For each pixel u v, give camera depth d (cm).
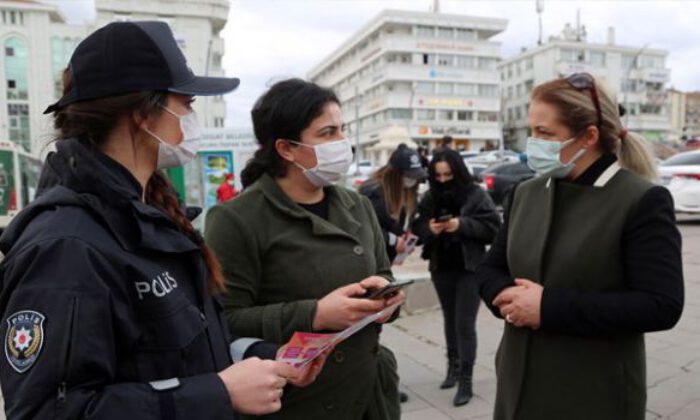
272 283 190
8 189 1291
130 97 121
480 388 397
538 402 181
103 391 102
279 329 175
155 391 107
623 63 6638
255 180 205
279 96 196
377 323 200
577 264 174
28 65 4688
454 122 6219
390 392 213
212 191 984
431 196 398
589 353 173
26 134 4728
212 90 133
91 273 103
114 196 115
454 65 6262
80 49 122
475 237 368
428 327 558
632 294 163
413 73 6100
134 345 111
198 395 110
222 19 4375
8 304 102
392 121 6069
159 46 125
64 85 125
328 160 193
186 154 136
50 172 121
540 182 200
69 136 123
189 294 128
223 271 185
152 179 141
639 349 177
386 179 392
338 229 196
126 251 113
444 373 432
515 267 194
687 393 362
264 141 202
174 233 127
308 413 184
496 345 486
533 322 173
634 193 170
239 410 117
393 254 388
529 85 6862
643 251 165
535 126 189
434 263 392
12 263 104
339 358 185
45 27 4697
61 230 105
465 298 376
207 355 125
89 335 100
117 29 122
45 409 96
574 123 180
